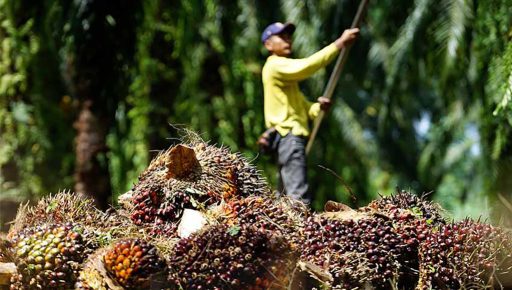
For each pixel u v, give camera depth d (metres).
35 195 13.82
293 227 5.68
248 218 5.66
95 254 5.32
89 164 13.36
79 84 12.88
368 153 20.23
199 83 14.23
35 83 13.83
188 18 13.68
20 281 5.38
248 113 14.04
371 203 6.18
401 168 22.45
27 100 14.02
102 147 13.35
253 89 13.99
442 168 20.41
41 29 13.11
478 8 10.14
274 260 5.12
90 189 13.36
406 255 5.56
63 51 13.20
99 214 6.13
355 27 8.98
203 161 6.27
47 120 14.10
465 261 5.47
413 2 12.20
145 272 5.09
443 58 11.48
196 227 5.72
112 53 12.50
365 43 14.11
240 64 13.94
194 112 14.03
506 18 9.30
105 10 12.30
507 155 10.02
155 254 5.14
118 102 13.14
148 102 13.97
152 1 13.09
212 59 14.25
